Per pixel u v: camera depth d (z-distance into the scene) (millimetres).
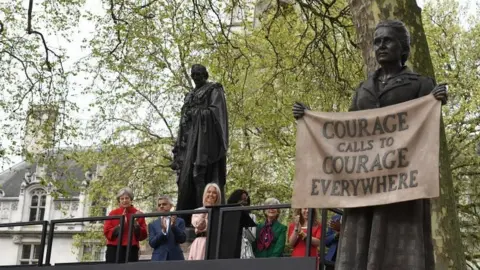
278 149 27547
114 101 28609
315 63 21156
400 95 6789
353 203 6676
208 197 10727
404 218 6480
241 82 24109
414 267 6301
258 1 23297
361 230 6613
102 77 27266
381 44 6898
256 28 24172
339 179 6852
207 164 12688
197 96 13078
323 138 7031
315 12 20203
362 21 12984
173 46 23281
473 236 27094
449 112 26812
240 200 11281
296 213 10680
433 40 27938
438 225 11672
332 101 21172
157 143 29672
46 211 57438
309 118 7156
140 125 29828
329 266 9586
